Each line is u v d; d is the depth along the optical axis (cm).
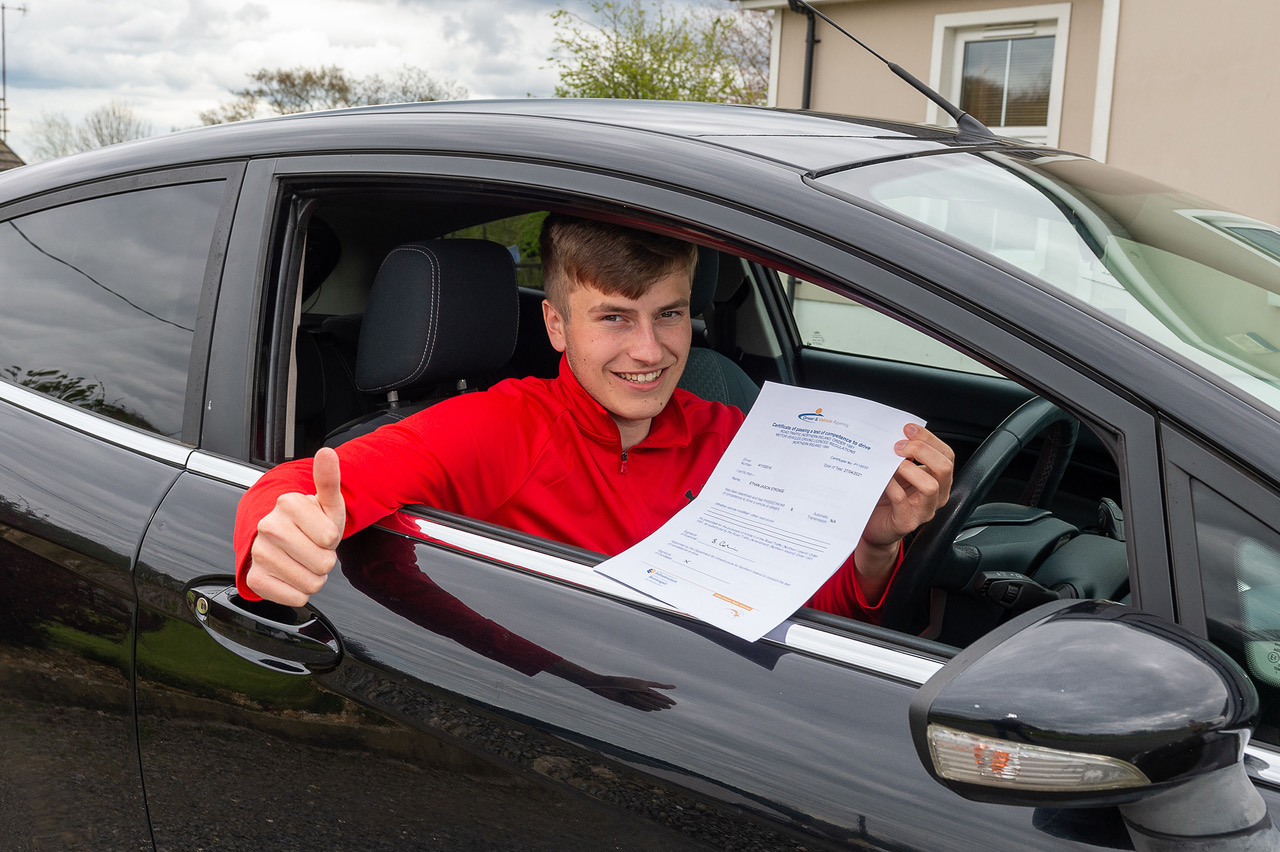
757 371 260
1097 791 73
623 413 136
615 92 1366
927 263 96
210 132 151
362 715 113
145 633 130
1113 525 160
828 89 841
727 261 249
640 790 96
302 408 191
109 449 141
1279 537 80
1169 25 630
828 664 96
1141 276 116
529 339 259
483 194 124
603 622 105
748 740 93
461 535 118
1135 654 75
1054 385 88
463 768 106
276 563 107
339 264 207
